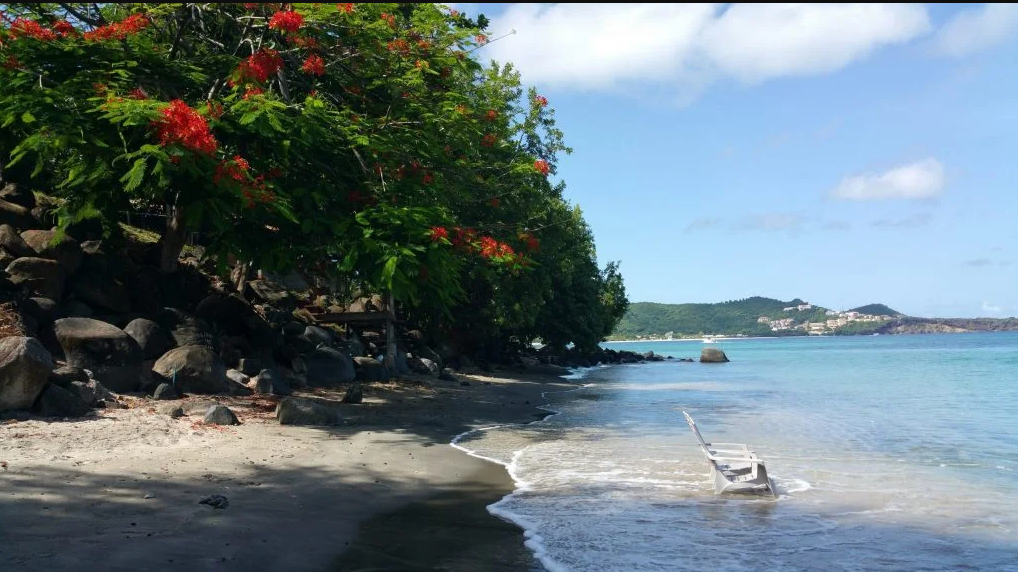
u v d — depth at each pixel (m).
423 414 18.70
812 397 26.64
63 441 10.60
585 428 17.33
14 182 19.33
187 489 8.84
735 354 98.31
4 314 14.30
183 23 16.84
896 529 8.30
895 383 34.03
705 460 12.79
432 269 15.64
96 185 13.71
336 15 16.50
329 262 17.20
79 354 14.46
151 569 6.05
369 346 29.08
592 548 7.57
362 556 7.14
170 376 15.84
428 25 18.20
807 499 9.80
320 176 16.47
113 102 12.55
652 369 55.22
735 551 7.48
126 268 18.77
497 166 25.55
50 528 6.81
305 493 9.38
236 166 13.18
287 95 16.64
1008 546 7.64
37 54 14.16
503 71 30.53
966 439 15.37
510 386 31.33
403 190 16.89
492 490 10.34
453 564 6.98
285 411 14.52
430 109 18.80
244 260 16.09
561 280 48.78
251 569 6.43
